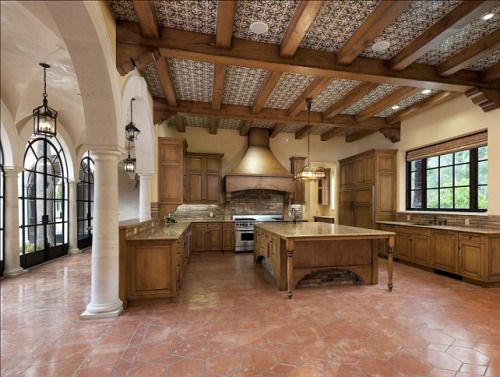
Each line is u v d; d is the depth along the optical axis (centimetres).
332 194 833
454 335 251
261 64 319
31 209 514
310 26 280
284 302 334
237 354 220
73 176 629
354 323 275
